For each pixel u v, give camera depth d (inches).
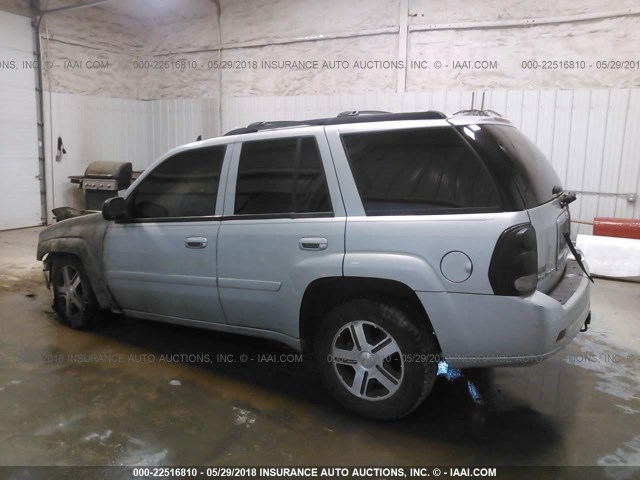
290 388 129.0
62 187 388.2
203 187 134.0
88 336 164.4
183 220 135.9
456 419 113.7
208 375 136.0
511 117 282.7
